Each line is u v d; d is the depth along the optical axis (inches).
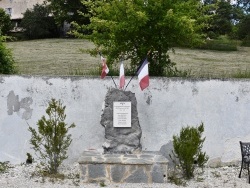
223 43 1079.6
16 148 352.2
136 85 351.3
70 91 351.3
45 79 351.9
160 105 350.3
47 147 316.5
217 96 351.9
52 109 330.0
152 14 386.6
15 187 288.0
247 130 352.2
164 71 410.3
